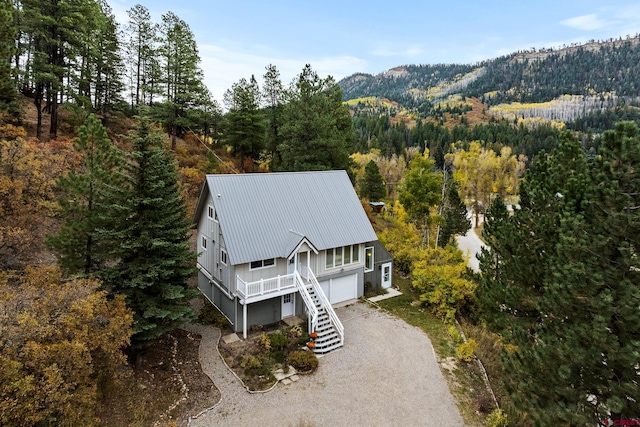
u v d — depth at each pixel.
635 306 10.96
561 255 13.20
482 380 19.25
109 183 16.97
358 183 64.81
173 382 16.86
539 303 14.24
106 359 14.02
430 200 37.50
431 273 27.27
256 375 18.05
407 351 21.14
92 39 41.72
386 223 47.69
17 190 18.08
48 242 16.23
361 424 15.37
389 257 30.19
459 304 26.77
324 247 24.95
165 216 17.83
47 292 12.62
